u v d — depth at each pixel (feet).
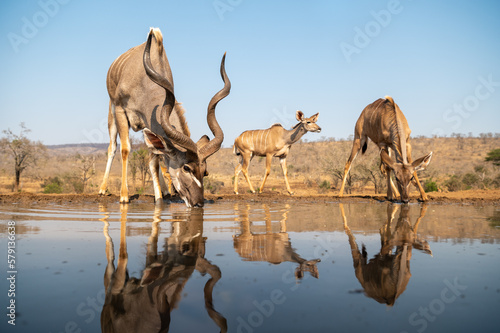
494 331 4.91
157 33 24.86
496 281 7.25
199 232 13.35
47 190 88.79
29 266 8.36
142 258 9.15
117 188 94.53
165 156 23.39
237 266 8.38
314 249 10.32
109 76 28.84
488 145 232.12
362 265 8.50
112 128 30.60
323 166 88.94
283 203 28.84
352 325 5.07
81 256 9.36
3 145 100.73
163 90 24.53
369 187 91.86
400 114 32.55
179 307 5.85
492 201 30.30
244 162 49.62
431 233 13.37
